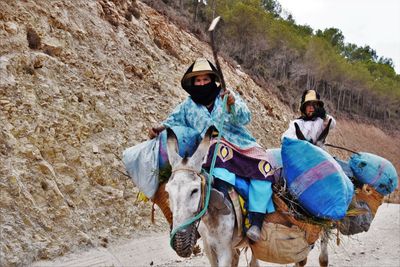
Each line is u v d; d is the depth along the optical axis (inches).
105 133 538.0
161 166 226.4
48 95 482.3
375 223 663.8
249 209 215.0
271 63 1911.9
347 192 216.7
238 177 217.0
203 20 1557.6
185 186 184.1
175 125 233.5
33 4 557.0
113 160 517.3
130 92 663.1
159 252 433.4
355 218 273.3
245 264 382.3
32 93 461.1
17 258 323.0
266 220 219.3
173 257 420.2
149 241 456.8
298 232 219.9
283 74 1956.2
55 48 549.0
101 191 474.3
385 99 2807.6
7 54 468.8
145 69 737.6
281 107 1469.0
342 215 212.5
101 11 733.9
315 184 214.4
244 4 1752.0
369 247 472.7
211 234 210.2
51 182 407.2
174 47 924.6
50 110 471.8
